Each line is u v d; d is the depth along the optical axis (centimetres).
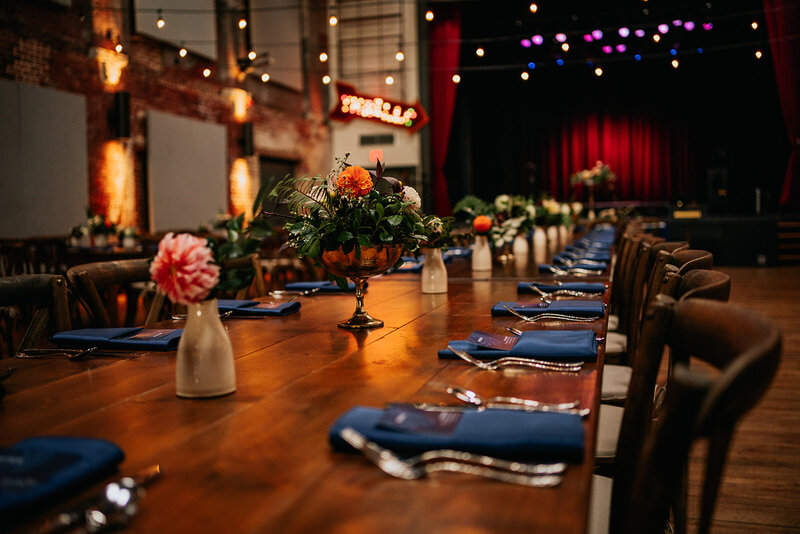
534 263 417
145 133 913
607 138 1906
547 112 1934
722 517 245
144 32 896
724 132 1831
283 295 280
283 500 83
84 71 818
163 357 167
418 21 1371
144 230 921
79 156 808
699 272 163
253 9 1153
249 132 1131
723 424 96
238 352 173
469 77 1769
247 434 108
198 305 130
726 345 107
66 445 97
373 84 1397
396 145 1395
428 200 1385
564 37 1182
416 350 169
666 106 1864
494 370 145
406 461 92
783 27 1298
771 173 1802
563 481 86
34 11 748
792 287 888
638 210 1784
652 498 105
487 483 86
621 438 137
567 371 141
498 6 1435
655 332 132
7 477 86
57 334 184
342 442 98
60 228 783
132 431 111
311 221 201
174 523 78
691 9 1450
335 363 157
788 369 455
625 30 1156
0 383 145
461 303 251
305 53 1329
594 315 208
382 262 204
